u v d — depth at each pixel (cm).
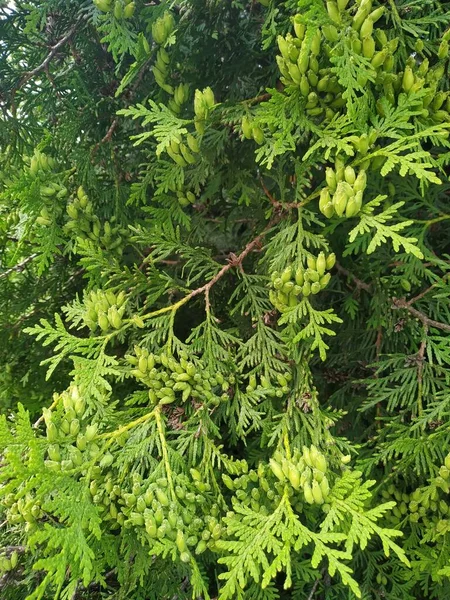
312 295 198
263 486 158
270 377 190
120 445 166
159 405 176
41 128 257
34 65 248
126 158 262
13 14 238
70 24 242
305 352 189
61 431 154
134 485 153
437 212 208
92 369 172
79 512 145
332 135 160
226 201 262
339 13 153
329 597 202
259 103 191
